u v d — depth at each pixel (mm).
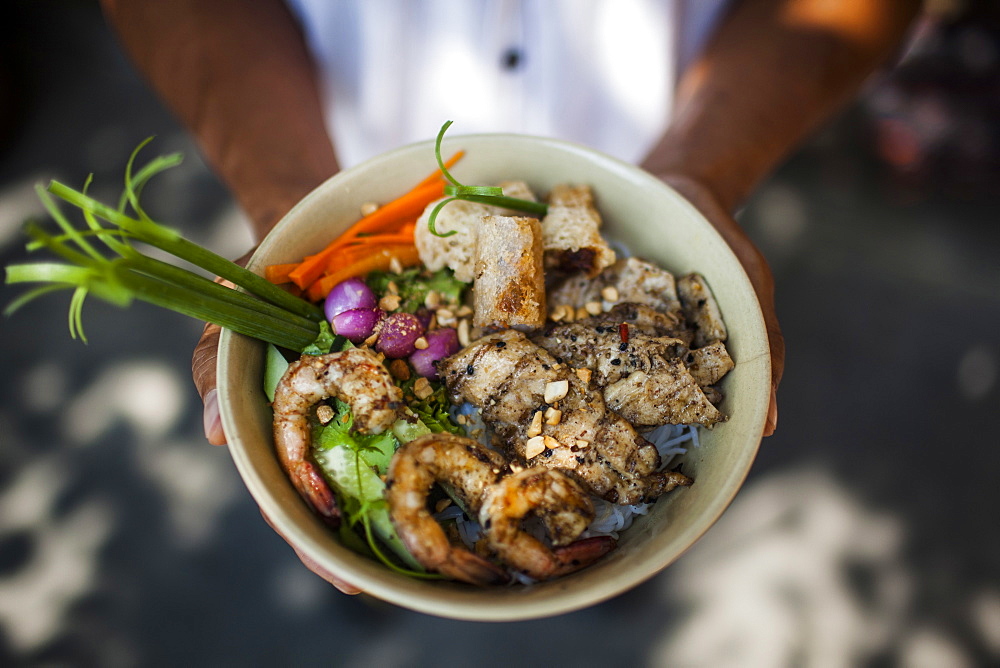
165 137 693
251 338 257
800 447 580
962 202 671
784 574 534
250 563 525
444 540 229
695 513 237
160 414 577
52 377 589
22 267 199
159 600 512
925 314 633
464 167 299
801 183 680
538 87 403
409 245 303
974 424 592
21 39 722
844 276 646
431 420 268
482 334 285
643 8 378
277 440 247
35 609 509
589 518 244
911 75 709
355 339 277
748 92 395
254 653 498
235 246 649
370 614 510
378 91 403
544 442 261
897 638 519
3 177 670
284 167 370
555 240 286
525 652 504
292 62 404
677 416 265
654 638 513
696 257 286
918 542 549
